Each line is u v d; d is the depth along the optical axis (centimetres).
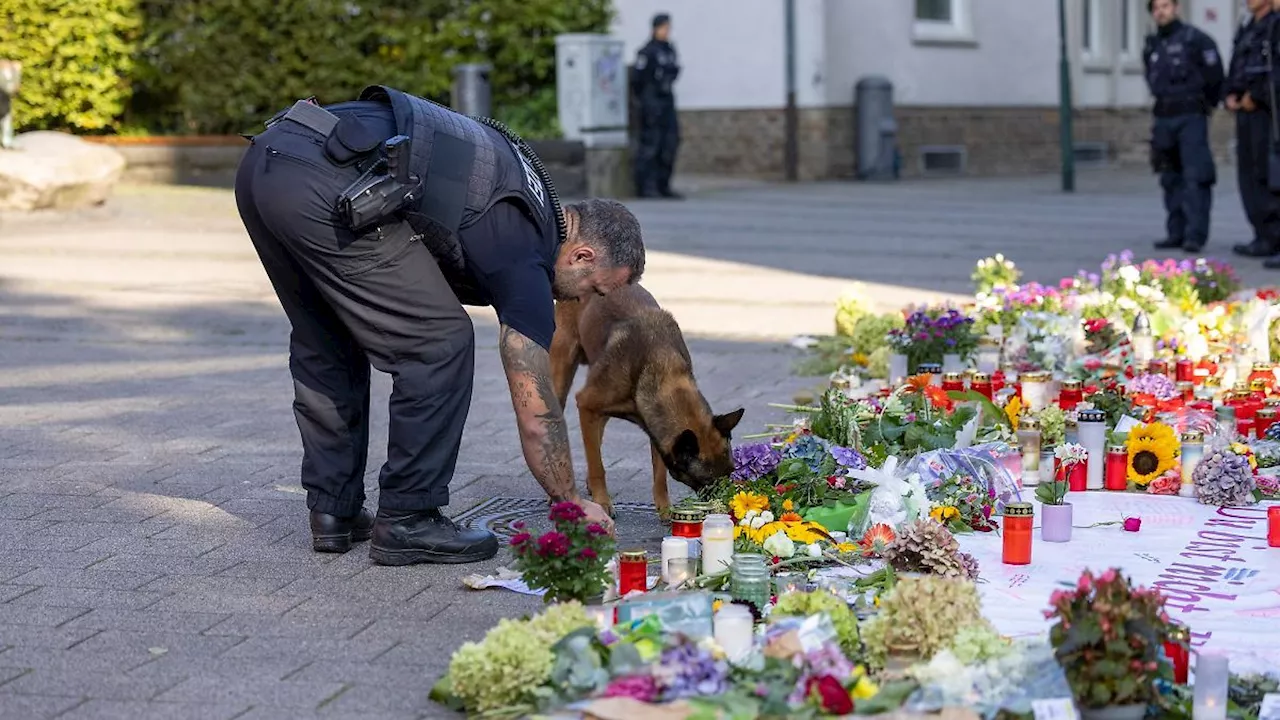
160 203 1867
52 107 2086
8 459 690
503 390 878
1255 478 618
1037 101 2822
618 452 723
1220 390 775
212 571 520
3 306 1173
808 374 901
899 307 1145
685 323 1105
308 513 600
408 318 516
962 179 2608
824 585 475
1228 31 3075
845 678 377
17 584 503
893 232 1706
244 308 1185
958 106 2689
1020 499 588
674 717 359
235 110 2152
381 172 500
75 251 1477
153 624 462
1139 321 854
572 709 374
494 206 518
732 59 2506
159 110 2230
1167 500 611
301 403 541
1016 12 2767
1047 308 903
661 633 405
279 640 448
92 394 853
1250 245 1461
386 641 447
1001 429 644
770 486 568
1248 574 504
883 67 2570
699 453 573
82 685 409
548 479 530
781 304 1191
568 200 2103
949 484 576
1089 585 372
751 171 2522
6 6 2036
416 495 526
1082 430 636
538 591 494
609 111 2148
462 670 384
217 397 847
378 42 2209
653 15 2544
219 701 397
